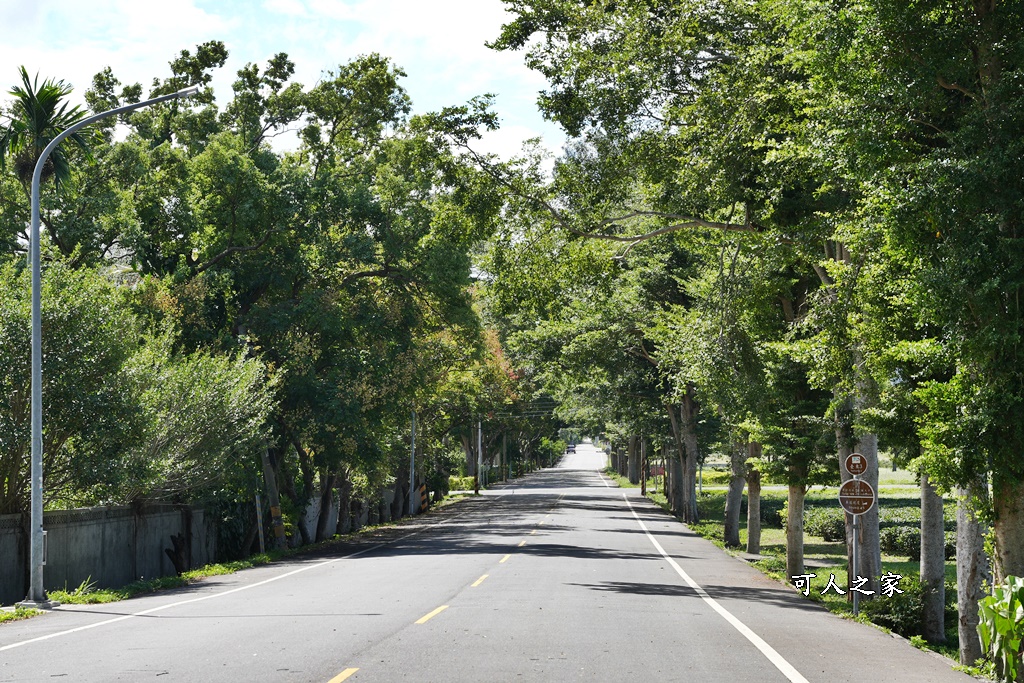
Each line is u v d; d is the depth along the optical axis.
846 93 13.00
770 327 25.92
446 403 67.31
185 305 34.41
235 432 28.62
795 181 19.58
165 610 16.94
